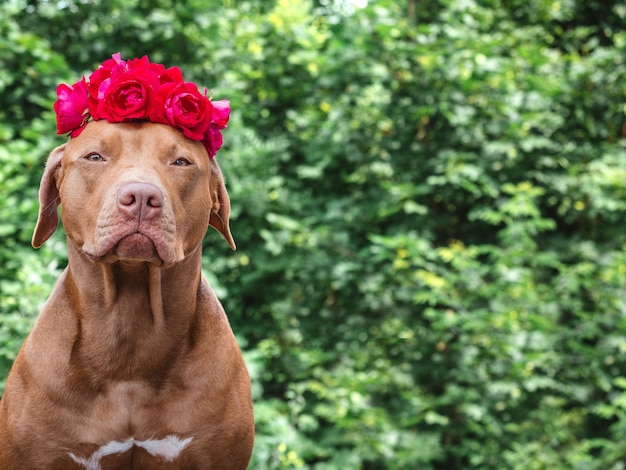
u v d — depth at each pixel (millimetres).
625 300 6641
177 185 2389
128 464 2543
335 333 6699
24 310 4824
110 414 2471
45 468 2477
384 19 6637
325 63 6883
